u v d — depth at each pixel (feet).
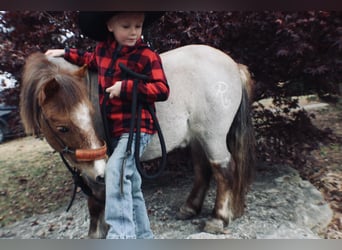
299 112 11.51
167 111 6.72
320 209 8.75
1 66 8.97
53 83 4.94
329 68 9.32
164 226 8.13
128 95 5.18
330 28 9.14
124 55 5.57
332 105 18.34
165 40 9.13
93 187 6.15
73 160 5.47
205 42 9.09
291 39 8.98
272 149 11.09
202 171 8.23
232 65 7.37
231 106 7.14
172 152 10.62
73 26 9.25
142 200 5.83
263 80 10.39
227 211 7.68
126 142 5.47
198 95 6.89
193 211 8.38
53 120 5.12
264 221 7.97
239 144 7.63
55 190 11.38
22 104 5.45
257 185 9.90
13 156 15.67
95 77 6.22
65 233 8.43
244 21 9.27
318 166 11.73
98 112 6.15
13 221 9.48
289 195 9.23
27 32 9.51
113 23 5.39
